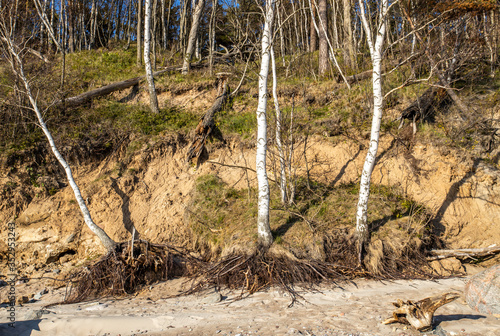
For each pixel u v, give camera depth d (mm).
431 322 5703
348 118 13992
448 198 11594
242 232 10312
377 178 12414
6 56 12547
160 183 13078
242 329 6129
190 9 28219
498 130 12742
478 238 10711
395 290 8164
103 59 21234
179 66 19688
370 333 5777
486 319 6273
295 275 8969
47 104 14305
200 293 8719
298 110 14844
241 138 13828
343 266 9211
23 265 11125
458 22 12078
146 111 15422
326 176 12641
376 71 9258
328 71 17422
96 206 12109
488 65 15805
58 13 26906
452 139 12438
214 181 12695
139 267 9734
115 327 6566
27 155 12867
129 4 28547
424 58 12625
